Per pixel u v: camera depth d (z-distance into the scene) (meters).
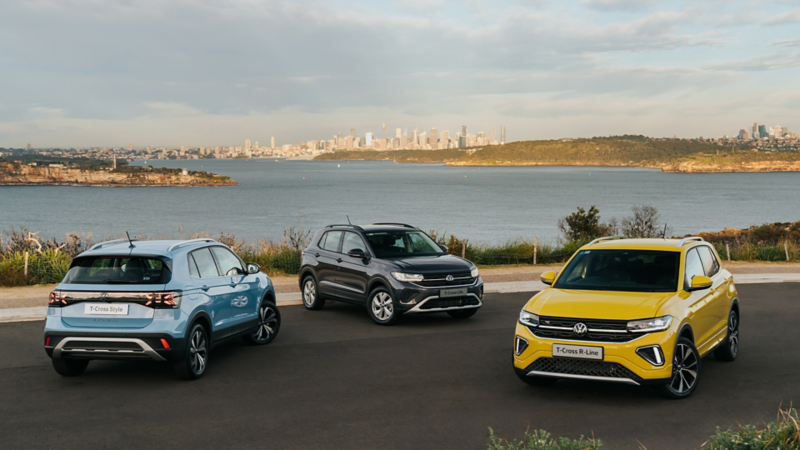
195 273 8.22
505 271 20.11
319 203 118.19
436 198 131.25
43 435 5.89
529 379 7.36
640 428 6.00
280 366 8.64
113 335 7.35
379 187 185.88
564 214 88.88
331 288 12.84
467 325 11.69
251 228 71.00
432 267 11.50
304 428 6.07
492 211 94.81
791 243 28.16
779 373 8.09
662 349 6.63
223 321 8.74
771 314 12.64
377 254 12.18
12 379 7.98
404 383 7.73
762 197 134.75
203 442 5.69
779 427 4.95
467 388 7.51
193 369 7.88
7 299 14.33
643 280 7.69
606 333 6.72
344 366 8.62
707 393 7.20
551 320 6.97
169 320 7.46
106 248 7.98
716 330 8.18
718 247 26.23
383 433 5.91
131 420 6.34
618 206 105.94
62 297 7.52
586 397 7.12
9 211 107.06
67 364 7.92
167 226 75.44
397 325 11.72
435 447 5.54
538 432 5.88
